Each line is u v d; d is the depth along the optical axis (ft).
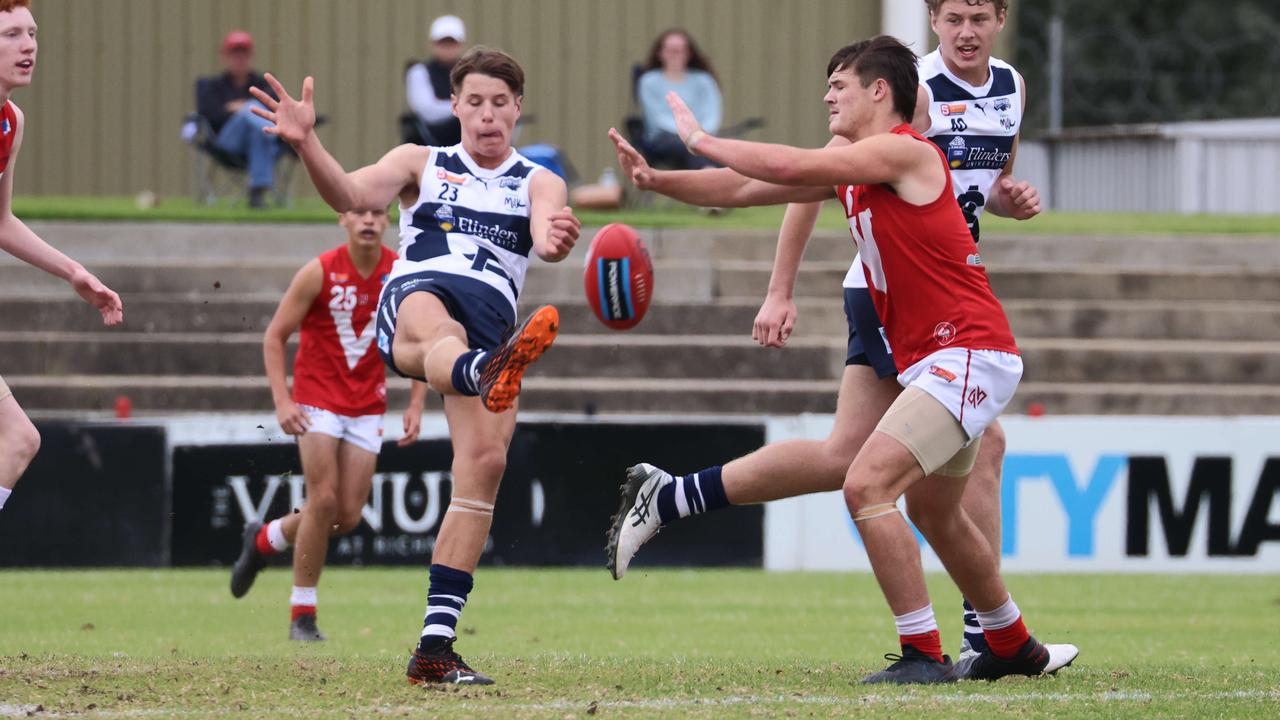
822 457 63.36
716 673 63.87
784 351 146.20
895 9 216.13
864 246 60.29
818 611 101.55
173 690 57.57
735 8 220.23
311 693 57.00
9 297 151.33
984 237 168.45
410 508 121.80
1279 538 124.36
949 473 59.88
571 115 220.23
